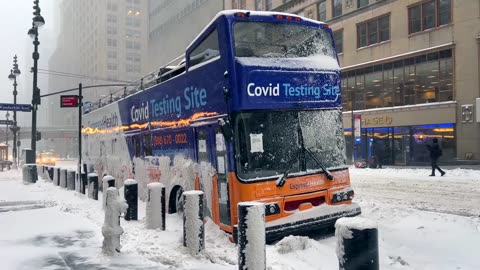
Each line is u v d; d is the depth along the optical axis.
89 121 19.75
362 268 4.20
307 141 7.95
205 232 8.17
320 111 8.18
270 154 7.58
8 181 22.55
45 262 6.84
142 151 12.64
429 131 31.41
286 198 7.48
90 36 133.25
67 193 15.33
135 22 126.38
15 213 11.22
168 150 10.62
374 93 36.06
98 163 17.64
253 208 5.30
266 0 48.53
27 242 8.10
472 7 28.97
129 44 125.12
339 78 8.52
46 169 22.06
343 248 4.29
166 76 11.17
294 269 5.94
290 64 7.90
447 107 30.05
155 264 6.61
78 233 8.81
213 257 6.67
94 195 13.27
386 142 34.66
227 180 7.68
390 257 6.67
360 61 37.22
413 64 32.84
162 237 8.02
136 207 9.66
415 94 32.69
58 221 10.03
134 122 13.30
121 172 14.59
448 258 6.67
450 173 22.41
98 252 7.35
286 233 7.29
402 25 33.56
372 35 36.34
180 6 73.12
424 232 8.06
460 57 29.56
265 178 7.39
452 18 30.17
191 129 9.24
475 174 21.59
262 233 5.32
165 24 79.69
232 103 7.46
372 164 29.19
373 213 9.70
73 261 6.87
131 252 7.24
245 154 7.41
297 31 8.36
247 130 7.46
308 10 42.59
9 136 98.19
